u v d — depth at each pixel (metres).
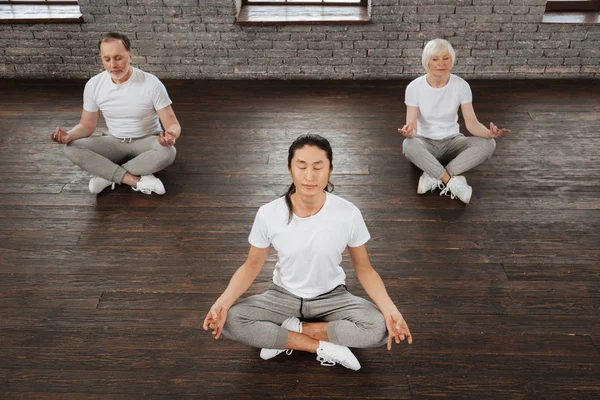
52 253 2.86
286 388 2.20
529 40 4.42
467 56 4.52
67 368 2.28
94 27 4.46
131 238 2.96
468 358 2.30
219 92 4.48
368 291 2.13
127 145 3.30
